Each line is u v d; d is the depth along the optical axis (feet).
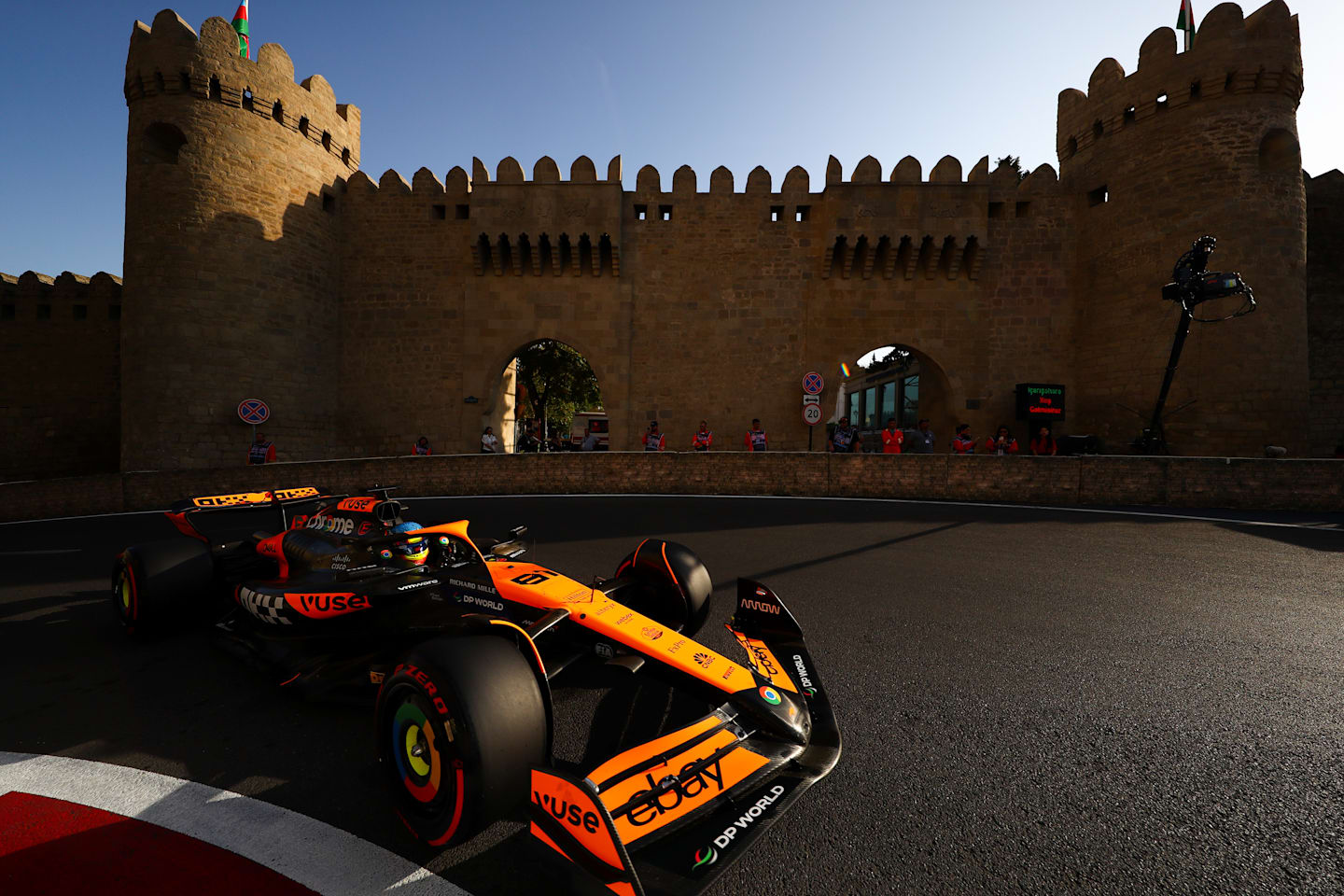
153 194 55.88
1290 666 11.85
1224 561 21.06
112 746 9.12
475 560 11.71
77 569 21.79
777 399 67.87
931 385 72.84
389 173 69.26
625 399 68.18
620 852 5.36
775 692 8.38
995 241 66.49
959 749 8.84
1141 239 58.03
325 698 9.93
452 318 68.80
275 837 6.99
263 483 42.37
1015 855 6.59
